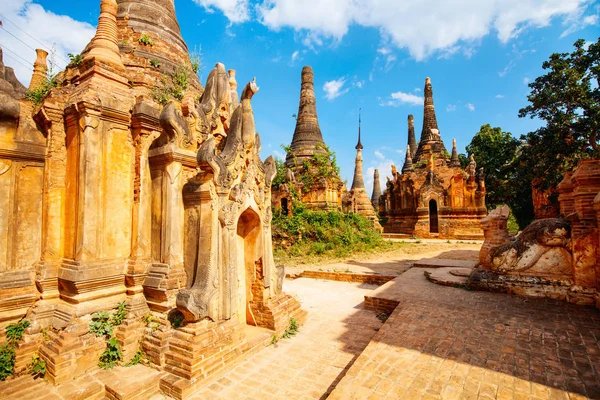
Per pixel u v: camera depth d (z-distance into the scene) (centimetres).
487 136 4509
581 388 521
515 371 578
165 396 615
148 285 759
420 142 4953
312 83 3853
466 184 3916
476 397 507
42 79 982
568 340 700
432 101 4978
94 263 728
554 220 1076
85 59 791
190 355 640
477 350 663
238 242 907
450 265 1717
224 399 601
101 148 755
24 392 593
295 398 607
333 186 3372
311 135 3684
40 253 746
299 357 772
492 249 1170
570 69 1947
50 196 750
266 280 909
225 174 762
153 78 919
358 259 2261
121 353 685
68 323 679
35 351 668
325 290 1477
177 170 794
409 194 4359
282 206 3095
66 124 778
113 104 773
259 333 855
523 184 2294
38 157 750
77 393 586
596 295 929
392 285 1269
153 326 721
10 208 707
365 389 536
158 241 791
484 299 1034
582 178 976
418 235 3962
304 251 2441
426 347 683
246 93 885
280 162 3278
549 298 1023
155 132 841
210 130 916
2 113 687
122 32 951
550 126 2033
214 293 715
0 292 677
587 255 968
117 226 782
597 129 1894
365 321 1022
